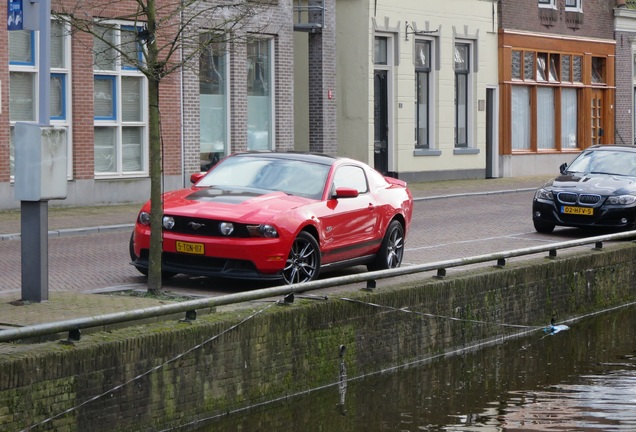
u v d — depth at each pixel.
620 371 14.27
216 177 15.85
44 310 11.38
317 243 14.74
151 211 13.46
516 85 40.69
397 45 34.81
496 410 12.12
